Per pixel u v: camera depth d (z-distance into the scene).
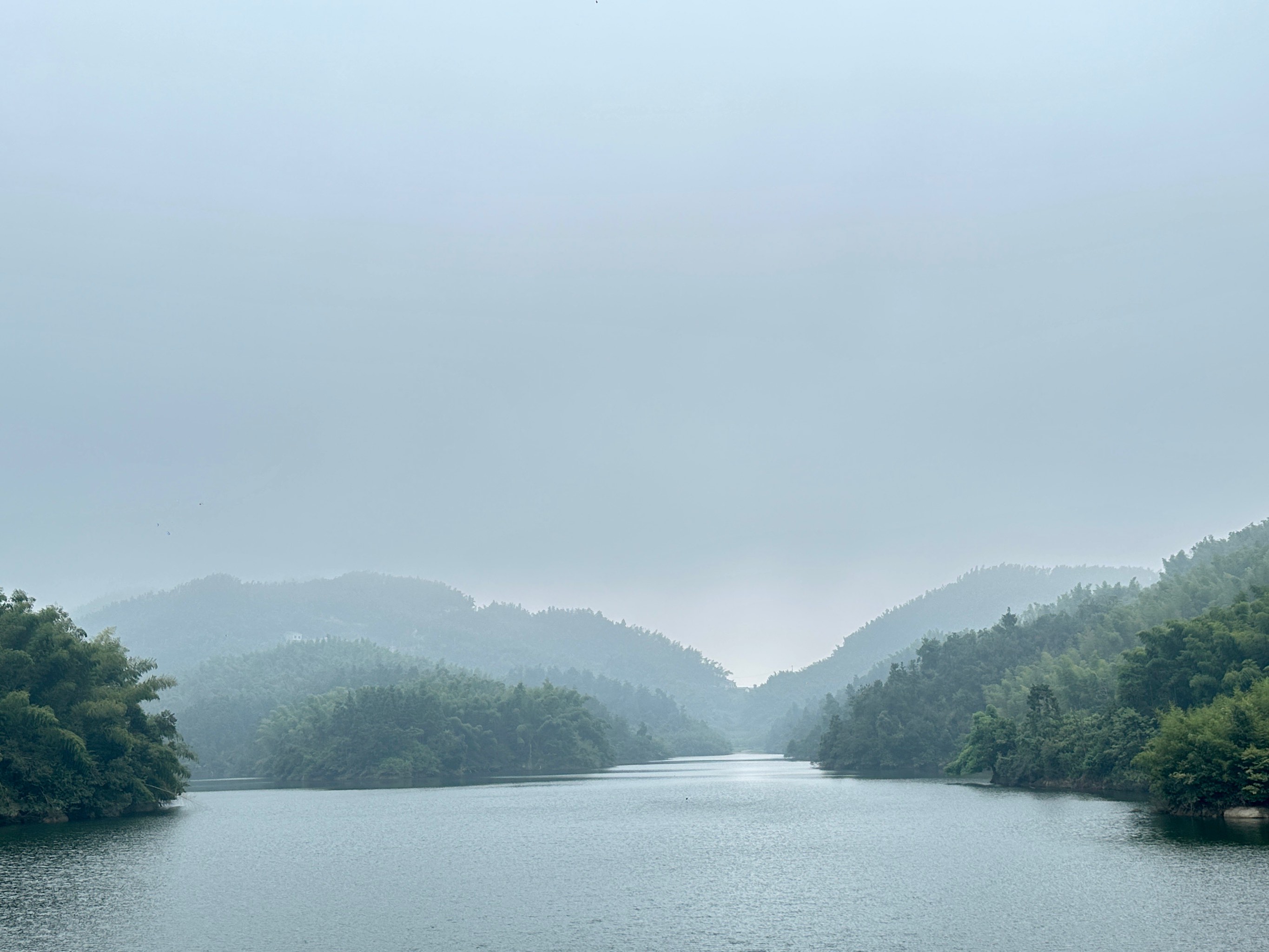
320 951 48.44
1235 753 83.06
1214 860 65.38
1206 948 43.84
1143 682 123.38
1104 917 50.56
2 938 51.75
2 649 111.31
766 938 49.44
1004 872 65.81
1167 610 183.00
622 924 54.03
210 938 51.53
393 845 93.81
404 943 50.03
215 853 87.44
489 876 72.69
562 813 130.25
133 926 54.34
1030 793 133.75
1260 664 108.56
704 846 89.25
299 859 82.75
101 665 129.12
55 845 92.81
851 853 80.25
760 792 168.50
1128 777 120.00
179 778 143.75
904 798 138.88
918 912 54.12
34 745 109.75
